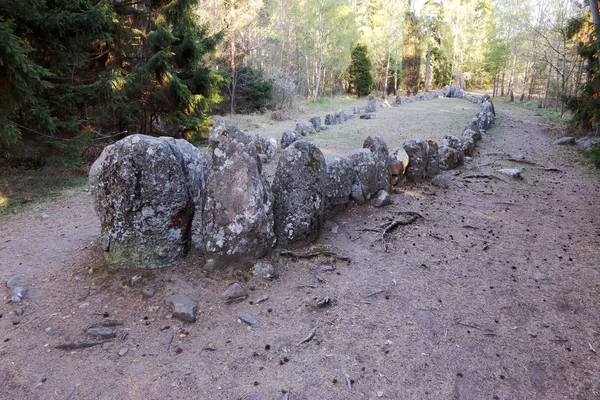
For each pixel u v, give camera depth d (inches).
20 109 312.5
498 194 310.0
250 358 128.7
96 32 337.4
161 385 117.3
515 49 1189.1
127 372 122.5
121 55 449.4
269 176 352.5
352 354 131.2
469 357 130.3
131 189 164.7
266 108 909.8
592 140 490.0
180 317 146.6
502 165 402.9
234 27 815.7
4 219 254.5
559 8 986.7
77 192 316.8
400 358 129.5
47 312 150.8
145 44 449.1
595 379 119.2
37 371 122.4
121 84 379.9
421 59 1844.2
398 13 1501.0
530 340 138.4
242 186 174.2
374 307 158.1
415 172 326.0
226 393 114.6
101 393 114.3
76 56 356.5
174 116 479.8
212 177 173.8
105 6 337.1
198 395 113.8
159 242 172.6
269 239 184.7
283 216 196.7
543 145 516.4
